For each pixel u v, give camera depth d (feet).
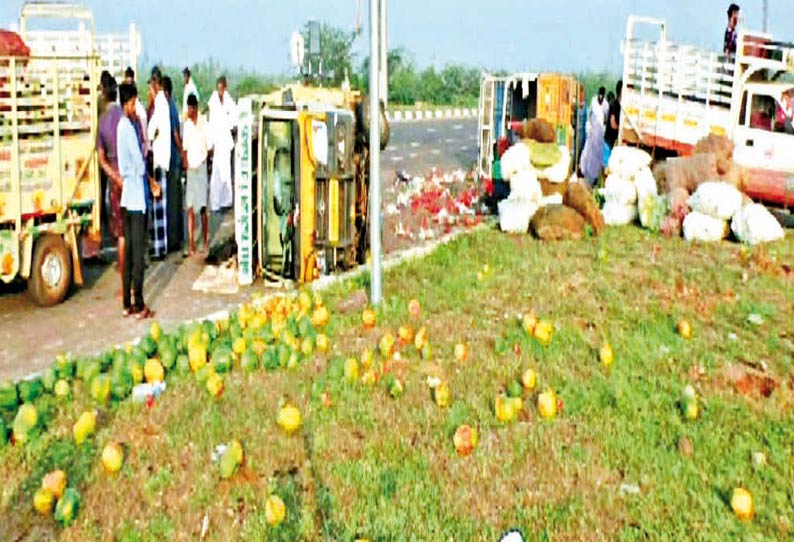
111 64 50.29
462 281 33.63
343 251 37.04
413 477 18.60
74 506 17.04
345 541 16.25
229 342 26.55
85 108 35.96
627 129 60.95
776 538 16.70
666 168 44.39
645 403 22.38
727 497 18.03
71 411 22.12
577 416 21.72
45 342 29.60
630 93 60.75
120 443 20.08
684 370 24.97
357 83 106.63
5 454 19.77
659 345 26.76
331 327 28.45
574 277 34.32
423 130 122.01
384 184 66.39
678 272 34.96
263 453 19.63
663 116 58.75
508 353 25.96
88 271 39.99
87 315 32.89
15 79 32.24
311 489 18.21
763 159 52.70
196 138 42.19
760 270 35.37
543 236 41.14
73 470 18.86
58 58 34.27
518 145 45.42
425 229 48.44
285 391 23.13
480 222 49.57
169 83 42.01
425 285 33.53
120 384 22.91
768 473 18.94
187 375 24.47
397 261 37.45
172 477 18.56
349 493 17.99
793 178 50.98
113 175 32.99
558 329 28.07
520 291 32.35
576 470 18.99
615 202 44.86
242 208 36.55
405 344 26.53
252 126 36.58
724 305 30.71
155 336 26.30
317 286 33.63
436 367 24.89
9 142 32.22
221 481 18.49
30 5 42.86
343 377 23.82
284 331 26.55
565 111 58.90
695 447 20.06
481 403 22.40
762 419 21.77
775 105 53.01
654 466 19.12
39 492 17.40
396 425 21.03
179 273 39.34
